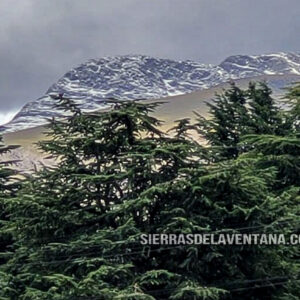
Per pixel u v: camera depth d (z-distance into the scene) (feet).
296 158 211.41
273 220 148.97
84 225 156.15
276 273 154.81
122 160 155.84
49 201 155.53
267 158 208.54
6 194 219.82
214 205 147.02
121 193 160.25
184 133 164.96
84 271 142.92
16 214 154.40
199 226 142.20
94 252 143.13
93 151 163.22
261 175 161.68
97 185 159.22
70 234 155.12
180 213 145.28
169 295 140.46
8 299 142.10
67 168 159.63
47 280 140.15
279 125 250.37
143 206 146.72
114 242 140.26
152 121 164.35
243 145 227.61
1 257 169.78
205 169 149.48
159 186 145.89
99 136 160.56
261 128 250.57
